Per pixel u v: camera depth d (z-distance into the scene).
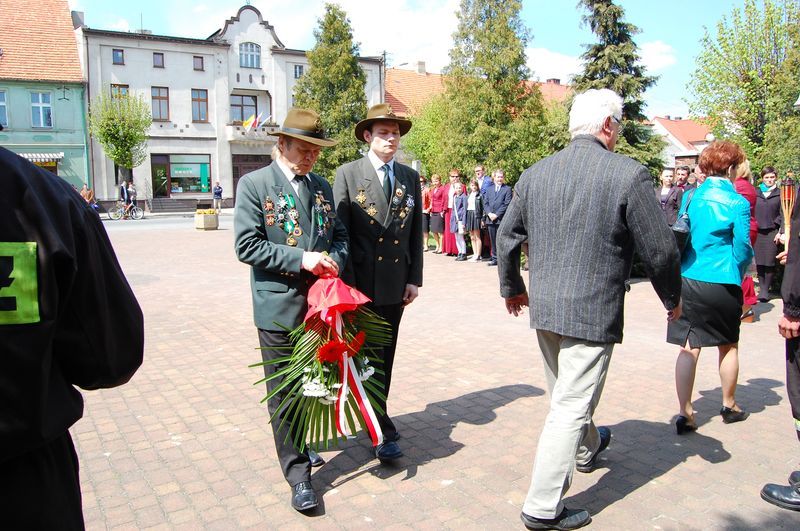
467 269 12.33
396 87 45.09
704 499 3.31
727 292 4.01
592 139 3.05
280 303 3.30
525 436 4.12
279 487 3.45
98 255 1.55
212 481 3.52
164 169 36.28
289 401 3.29
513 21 24.92
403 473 3.62
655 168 12.77
